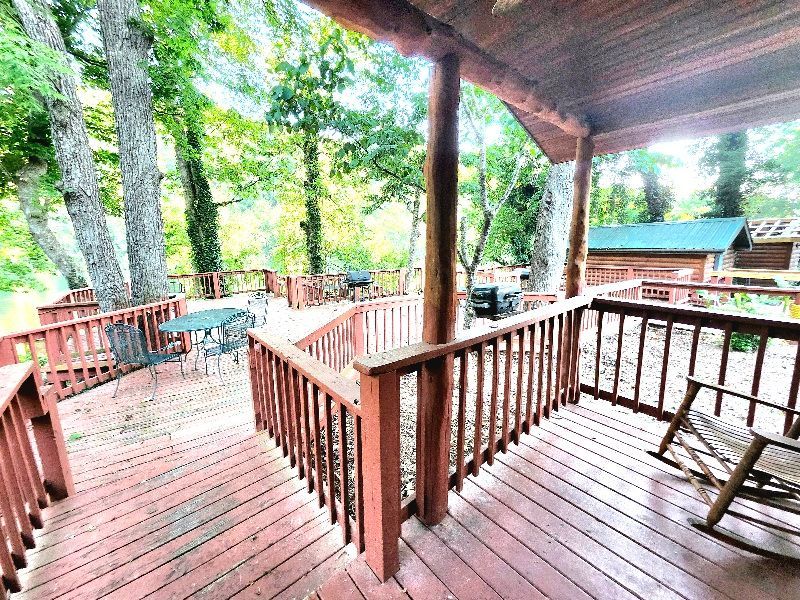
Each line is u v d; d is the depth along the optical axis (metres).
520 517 1.78
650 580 1.42
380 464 1.41
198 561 1.69
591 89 2.35
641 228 12.42
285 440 2.53
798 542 1.57
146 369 4.82
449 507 1.85
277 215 20.88
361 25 1.31
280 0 3.91
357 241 17.84
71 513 2.03
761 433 1.36
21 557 1.67
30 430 3.23
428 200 1.66
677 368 4.87
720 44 1.83
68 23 7.14
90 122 9.41
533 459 2.23
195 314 4.96
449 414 1.76
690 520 1.71
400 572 1.51
